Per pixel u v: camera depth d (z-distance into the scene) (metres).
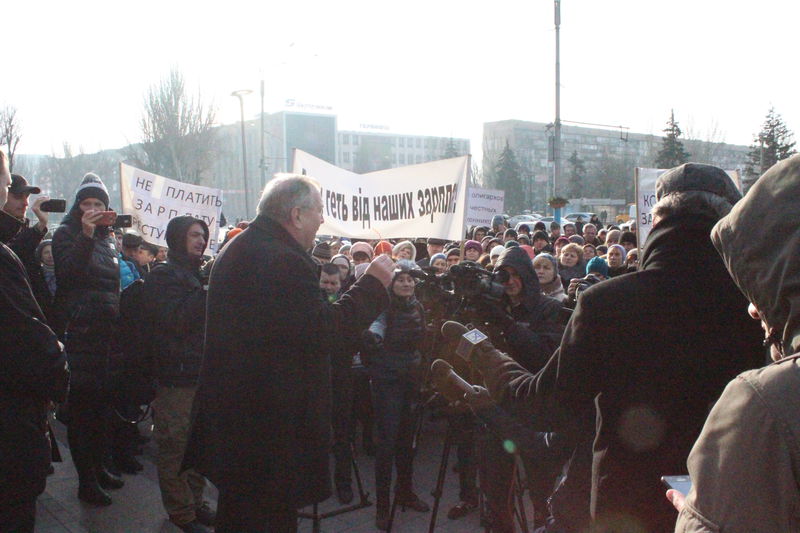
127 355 4.26
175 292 3.89
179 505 3.86
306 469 2.47
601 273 5.91
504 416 2.29
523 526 3.56
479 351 2.29
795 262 1.04
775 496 0.96
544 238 10.82
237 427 2.45
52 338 2.42
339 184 6.40
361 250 7.12
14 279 2.38
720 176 1.91
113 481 4.81
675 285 1.79
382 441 4.23
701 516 1.05
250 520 2.45
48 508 4.43
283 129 81.69
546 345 3.38
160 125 52.47
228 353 2.47
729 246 1.16
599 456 1.90
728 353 1.77
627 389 1.81
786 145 45.34
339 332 2.51
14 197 3.85
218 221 7.03
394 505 4.07
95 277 4.29
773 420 0.97
